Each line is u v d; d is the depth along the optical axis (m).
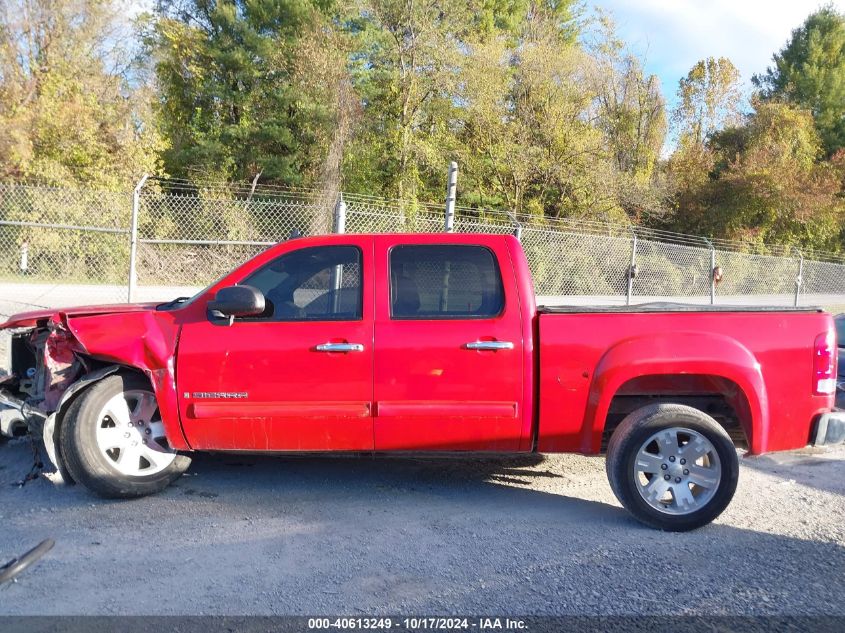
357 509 4.46
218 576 3.48
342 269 4.50
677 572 3.62
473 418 4.30
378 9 22.88
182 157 23.02
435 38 23.02
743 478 5.32
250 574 3.51
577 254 13.45
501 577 3.53
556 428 4.32
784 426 4.31
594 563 3.71
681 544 4.00
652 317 4.34
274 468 5.27
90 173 18.75
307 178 22.89
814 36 39.41
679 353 4.21
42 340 4.74
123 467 4.46
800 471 5.53
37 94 19.38
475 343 4.27
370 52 23.91
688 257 15.38
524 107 24.70
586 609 3.21
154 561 3.63
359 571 3.56
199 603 3.20
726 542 4.04
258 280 4.54
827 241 31.38
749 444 4.32
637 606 3.25
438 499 4.69
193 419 4.31
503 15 28.52
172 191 21.97
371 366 4.27
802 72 39.56
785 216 30.33
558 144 24.69
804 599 3.35
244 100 23.73
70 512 4.28
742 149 33.94
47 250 12.69
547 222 22.94
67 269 12.71
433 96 24.03
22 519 4.15
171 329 4.41
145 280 11.76
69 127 18.78
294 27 23.88
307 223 13.19
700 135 37.84
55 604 3.16
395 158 23.17
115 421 4.45
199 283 11.84
